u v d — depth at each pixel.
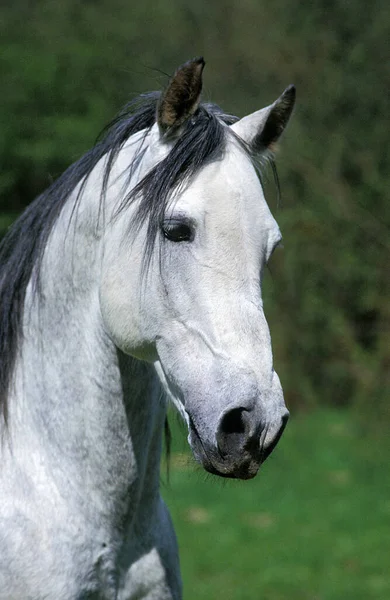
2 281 4.71
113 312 4.21
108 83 24.95
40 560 4.11
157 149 4.20
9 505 4.22
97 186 4.44
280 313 20.53
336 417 19.64
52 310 4.48
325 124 20.06
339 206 19.56
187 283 3.96
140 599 4.46
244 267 3.94
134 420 4.40
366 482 14.62
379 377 18.72
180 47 22.09
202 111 4.20
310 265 20.03
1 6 27.08
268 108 4.41
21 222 4.80
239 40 20.64
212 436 3.73
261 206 4.07
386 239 19.41
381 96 19.62
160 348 4.09
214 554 10.69
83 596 4.21
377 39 19.56
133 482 4.39
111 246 4.26
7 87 24.64
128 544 4.41
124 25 24.61
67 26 26.23
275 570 10.10
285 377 20.48
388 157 19.58
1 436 4.50
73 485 4.28
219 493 13.73
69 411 4.36
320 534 11.62
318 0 20.08
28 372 4.53
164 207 3.95
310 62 20.14
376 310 19.70
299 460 16.06
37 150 24.11
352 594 9.34
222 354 3.82
